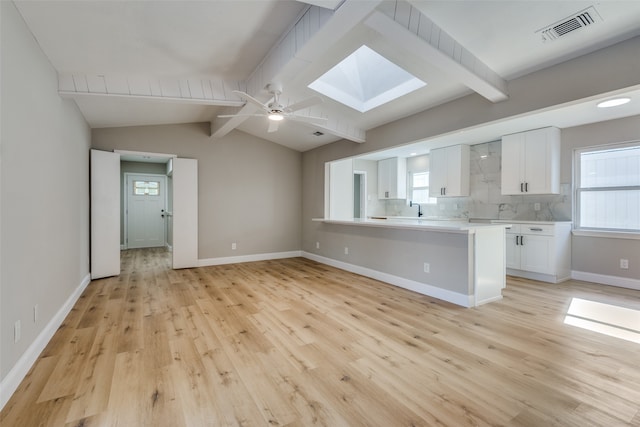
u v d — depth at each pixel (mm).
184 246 5340
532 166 4637
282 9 2318
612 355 2219
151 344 2412
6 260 1740
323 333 2619
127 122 4664
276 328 2729
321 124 4152
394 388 1834
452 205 6203
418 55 2354
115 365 2090
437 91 3314
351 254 5129
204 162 5582
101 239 4512
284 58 2670
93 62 2818
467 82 2691
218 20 2377
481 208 5664
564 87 2582
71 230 3295
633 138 3914
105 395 1756
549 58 2570
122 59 2855
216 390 1812
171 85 3418
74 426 1506
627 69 2256
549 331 2643
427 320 2904
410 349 2324
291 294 3775
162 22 2332
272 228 6332
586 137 4328
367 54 3377
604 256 4215
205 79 3537
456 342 2439
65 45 2467
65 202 3053
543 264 4328
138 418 1568
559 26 2191
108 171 4578
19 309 1907
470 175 5828
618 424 1525
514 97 2904
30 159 2141
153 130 5105
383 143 4406
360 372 2010
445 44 2330
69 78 2951
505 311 3150
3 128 1731
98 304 3387
